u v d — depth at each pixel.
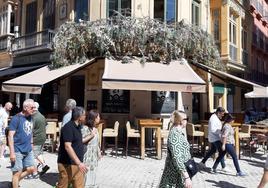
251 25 28.94
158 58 15.98
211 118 11.30
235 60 24.28
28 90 13.95
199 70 19.42
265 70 34.91
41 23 22.33
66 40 16.58
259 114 26.92
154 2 18.80
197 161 13.03
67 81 19.36
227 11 22.19
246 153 15.63
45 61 20.81
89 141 7.89
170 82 13.02
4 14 25.69
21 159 7.86
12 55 23.83
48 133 14.15
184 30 16.59
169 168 6.31
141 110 17.73
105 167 11.70
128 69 14.25
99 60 17.31
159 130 13.46
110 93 17.95
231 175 10.95
